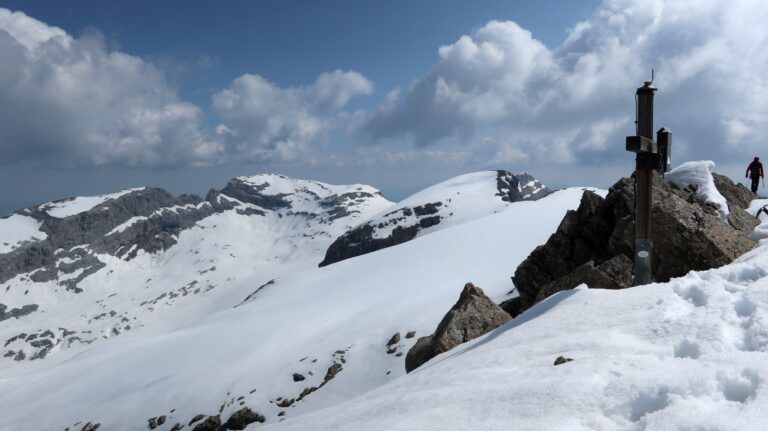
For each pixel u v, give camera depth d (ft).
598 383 15.84
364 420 19.93
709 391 13.99
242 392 190.80
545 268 63.31
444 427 15.71
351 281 405.18
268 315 346.13
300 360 203.10
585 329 22.88
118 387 259.60
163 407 209.97
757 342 16.80
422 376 26.48
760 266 23.34
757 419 11.93
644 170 35.22
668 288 24.50
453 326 49.75
